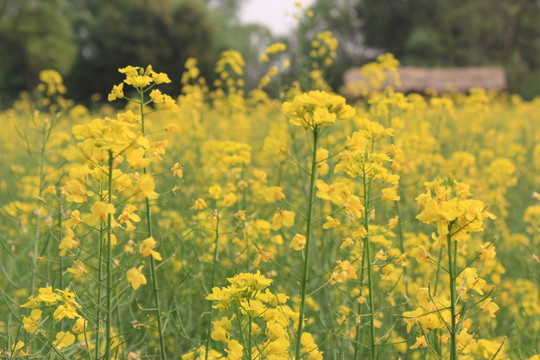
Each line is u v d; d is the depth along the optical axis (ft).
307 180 14.99
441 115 20.90
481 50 168.14
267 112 35.22
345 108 6.84
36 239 11.41
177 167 8.55
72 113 27.14
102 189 7.47
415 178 17.53
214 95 27.14
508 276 16.92
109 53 138.41
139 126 7.94
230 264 12.00
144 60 137.28
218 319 10.81
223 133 27.53
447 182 8.61
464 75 85.81
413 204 15.65
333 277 7.46
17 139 31.48
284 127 20.51
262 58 18.19
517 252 17.37
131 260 7.02
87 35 144.25
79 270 7.25
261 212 16.11
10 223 15.76
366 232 8.09
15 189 19.93
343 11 157.48
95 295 11.12
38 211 11.07
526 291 14.96
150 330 11.59
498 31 163.12
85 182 7.07
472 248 16.10
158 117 35.09
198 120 22.13
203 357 9.33
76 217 7.04
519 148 26.40
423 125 20.61
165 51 137.49
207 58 141.49
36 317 7.77
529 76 134.10
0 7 131.85
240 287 6.97
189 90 26.66
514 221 21.13
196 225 12.32
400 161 13.39
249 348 6.95
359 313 9.52
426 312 7.25
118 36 137.90
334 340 11.07
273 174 19.83
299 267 14.07
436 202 6.59
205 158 18.70
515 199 22.63
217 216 10.44
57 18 132.77
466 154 19.26
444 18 166.71
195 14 140.77
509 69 138.00
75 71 139.44
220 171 14.79
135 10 139.03
